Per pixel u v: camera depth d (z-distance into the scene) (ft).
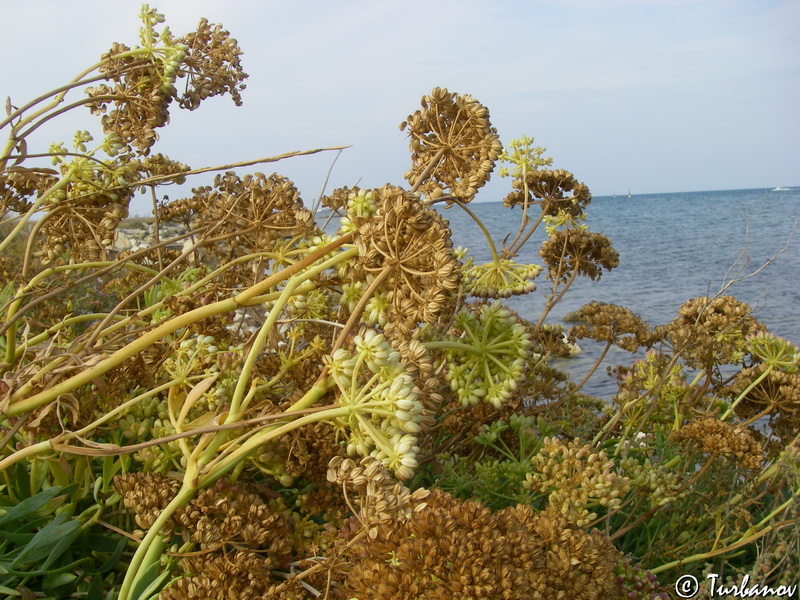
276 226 7.43
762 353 12.46
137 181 8.21
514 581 4.62
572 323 54.70
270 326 5.52
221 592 5.33
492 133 8.28
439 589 4.48
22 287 7.39
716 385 13.20
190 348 6.77
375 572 4.70
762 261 98.32
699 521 10.04
